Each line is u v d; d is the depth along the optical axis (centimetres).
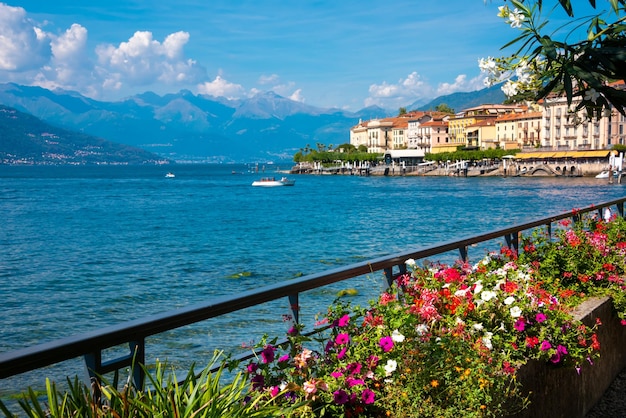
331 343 382
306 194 11000
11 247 4131
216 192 12112
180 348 1309
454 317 440
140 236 4722
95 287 2633
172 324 276
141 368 266
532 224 720
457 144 19250
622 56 335
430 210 6881
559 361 480
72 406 238
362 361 367
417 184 13675
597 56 341
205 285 2661
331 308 407
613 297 643
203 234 4797
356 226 5244
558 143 14125
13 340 1817
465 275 539
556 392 493
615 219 1026
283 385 334
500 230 626
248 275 2905
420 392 356
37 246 4184
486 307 464
